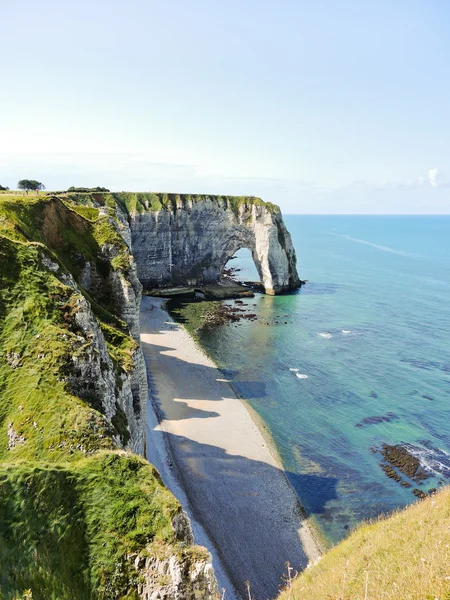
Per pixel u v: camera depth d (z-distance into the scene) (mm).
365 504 40219
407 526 21281
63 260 48594
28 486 18859
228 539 35594
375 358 75875
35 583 15414
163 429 51812
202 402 59406
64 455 22234
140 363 41156
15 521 17406
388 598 15695
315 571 22406
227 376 68562
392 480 43594
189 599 16562
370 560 19578
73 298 32469
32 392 25375
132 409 34594
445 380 66625
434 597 14352
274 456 47531
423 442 50219
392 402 59781
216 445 49156
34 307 30312
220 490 41594
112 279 52500
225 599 29719
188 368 71188
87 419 23938
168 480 42000
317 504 40281
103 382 28406
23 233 42719
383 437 51312
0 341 28266
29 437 23344
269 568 33000
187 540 19125
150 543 18156
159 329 91750
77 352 27844
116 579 17250
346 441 50562
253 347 81750
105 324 42000
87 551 17922
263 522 37781
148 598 16859
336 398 61094
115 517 18969
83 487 19953
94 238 56156
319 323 97438
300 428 53312
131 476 20875
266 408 58219
